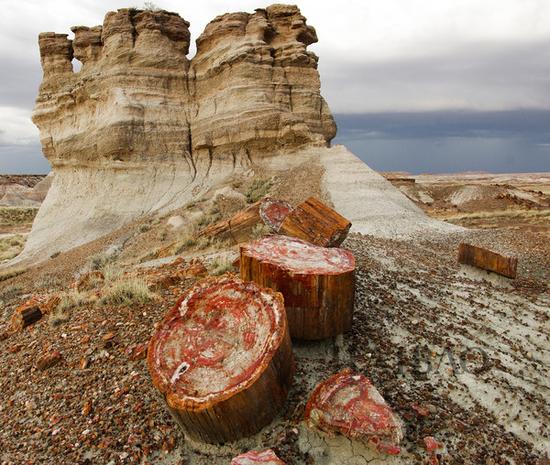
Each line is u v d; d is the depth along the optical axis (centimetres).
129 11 3572
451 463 386
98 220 3250
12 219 5991
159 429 421
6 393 531
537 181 10656
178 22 3706
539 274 1136
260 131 3394
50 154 3972
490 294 912
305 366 499
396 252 1244
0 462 409
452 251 1432
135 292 729
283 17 3706
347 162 2973
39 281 1911
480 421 455
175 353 405
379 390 473
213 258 1066
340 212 2264
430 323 691
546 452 428
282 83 3559
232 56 3484
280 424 409
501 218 3195
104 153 3434
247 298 435
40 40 3962
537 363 624
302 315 513
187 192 3319
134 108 3416
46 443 425
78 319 686
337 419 388
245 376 379
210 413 366
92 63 3775
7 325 753
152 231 2592
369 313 671
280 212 1055
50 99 3950
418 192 4928
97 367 540
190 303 437
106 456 397
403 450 391
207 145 3484
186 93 3678
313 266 526
